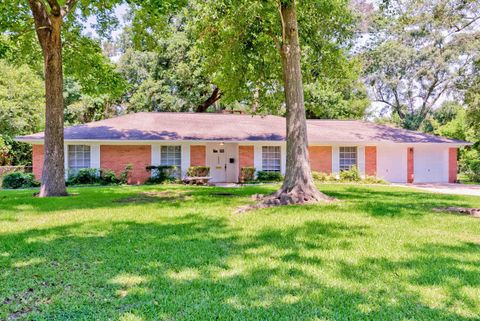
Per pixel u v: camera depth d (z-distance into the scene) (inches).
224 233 242.5
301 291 139.1
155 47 589.9
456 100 1161.4
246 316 118.0
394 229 255.3
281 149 786.8
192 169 724.7
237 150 775.1
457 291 139.8
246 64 498.9
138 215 316.5
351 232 244.7
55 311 122.3
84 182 677.3
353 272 161.2
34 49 569.3
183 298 132.6
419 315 119.4
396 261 177.9
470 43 856.9
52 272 161.2
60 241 219.0
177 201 418.0
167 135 717.9
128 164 709.9
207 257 185.0
